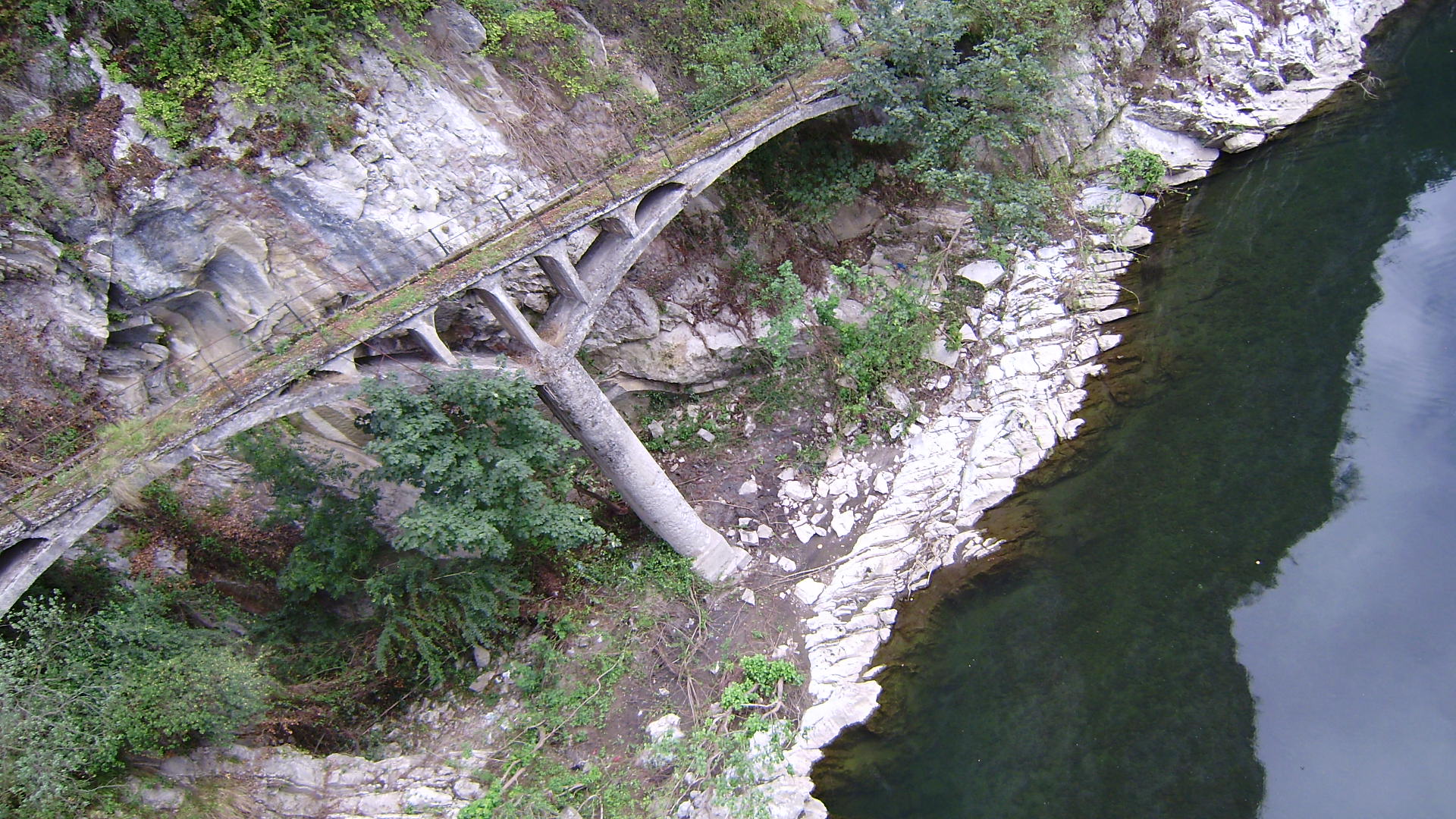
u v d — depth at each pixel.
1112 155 19.48
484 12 13.45
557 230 11.26
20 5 10.17
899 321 15.95
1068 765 11.65
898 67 15.50
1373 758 11.09
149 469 9.29
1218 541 13.53
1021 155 18.44
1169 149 19.70
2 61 10.12
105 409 10.93
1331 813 10.67
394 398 10.59
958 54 15.66
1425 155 18.83
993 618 13.26
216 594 11.86
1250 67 20.56
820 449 15.82
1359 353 15.40
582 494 14.78
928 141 15.86
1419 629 12.18
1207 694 12.02
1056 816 11.28
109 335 11.04
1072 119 18.91
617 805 11.16
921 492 14.78
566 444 11.63
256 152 11.21
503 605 13.02
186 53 10.84
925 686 12.67
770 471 15.66
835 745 12.20
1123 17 19.89
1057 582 13.48
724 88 15.32
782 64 15.93
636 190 11.88
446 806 10.98
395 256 12.41
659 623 13.30
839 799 11.68
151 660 10.09
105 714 9.30
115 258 10.68
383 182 12.17
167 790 9.85
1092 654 12.65
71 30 10.44
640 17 15.66
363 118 12.05
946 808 11.47
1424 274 16.38
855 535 14.54
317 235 11.89
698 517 14.12
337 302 12.27
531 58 14.03
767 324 16.05
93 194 10.45
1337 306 16.17
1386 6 23.42
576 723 12.18
